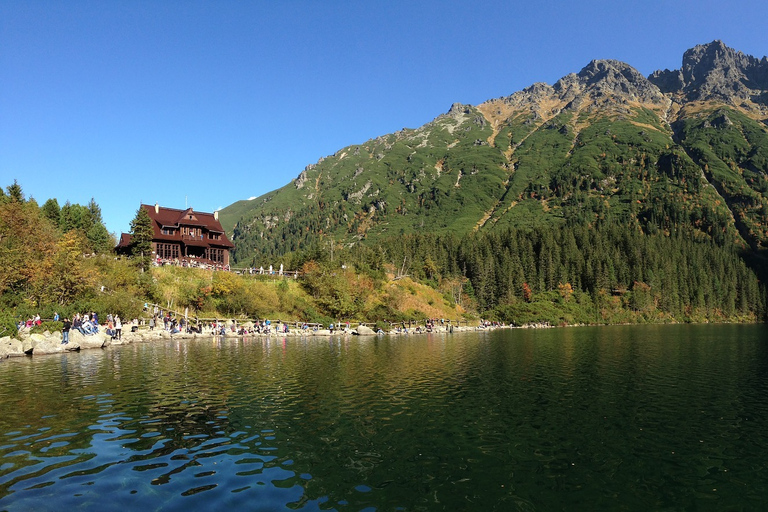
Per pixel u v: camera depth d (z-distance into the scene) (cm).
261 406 2261
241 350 4678
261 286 8050
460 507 1248
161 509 1162
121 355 4097
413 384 2931
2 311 4544
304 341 5988
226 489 1302
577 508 1272
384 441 1780
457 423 2041
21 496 1212
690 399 2578
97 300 5712
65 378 2905
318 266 9162
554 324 12594
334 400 2430
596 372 3522
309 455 1605
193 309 7206
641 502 1322
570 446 1770
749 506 1306
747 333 8844
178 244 9438
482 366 3797
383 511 1202
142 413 2080
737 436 1916
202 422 1962
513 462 1594
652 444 1809
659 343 6303
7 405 2189
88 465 1449
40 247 5925
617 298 15175
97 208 11888
